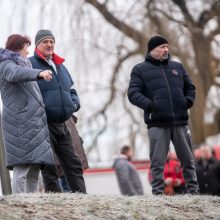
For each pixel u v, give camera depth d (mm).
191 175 19797
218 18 40781
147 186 37906
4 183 20328
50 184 18734
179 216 16141
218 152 34594
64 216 14586
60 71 18609
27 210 14508
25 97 17359
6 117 17375
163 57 19719
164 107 19375
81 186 18562
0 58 17438
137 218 15391
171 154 26609
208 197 18438
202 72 39812
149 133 19516
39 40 18500
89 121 43250
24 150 17219
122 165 27312
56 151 18531
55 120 18250
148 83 19531
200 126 39969
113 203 16062
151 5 39594
